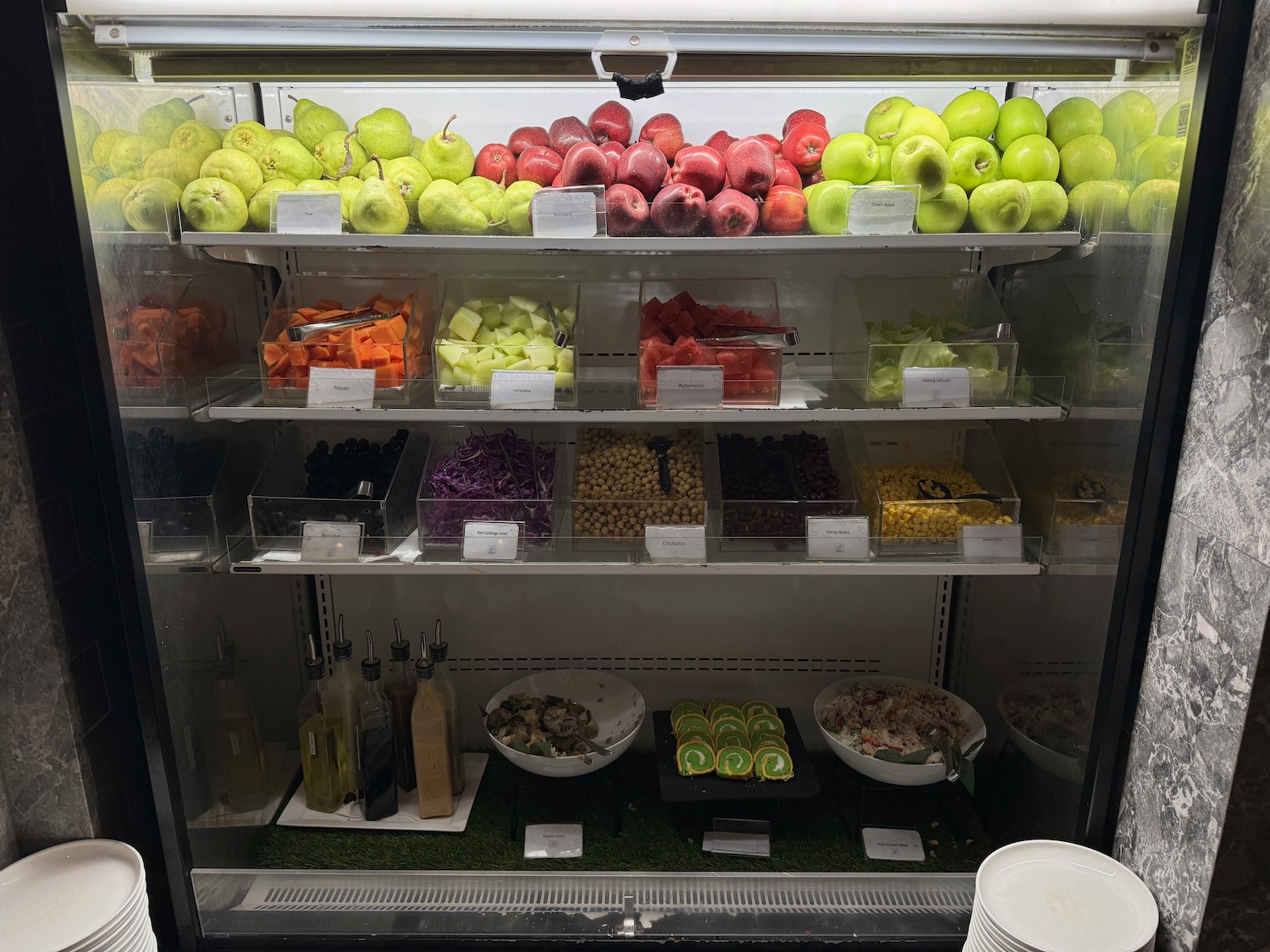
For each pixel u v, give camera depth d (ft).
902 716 6.25
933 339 5.30
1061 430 5.41
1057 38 4.37
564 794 6.38
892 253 6.19
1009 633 6.18
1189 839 4.61
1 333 4.13
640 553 5.59
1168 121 4.46
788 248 4.79
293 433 6.25
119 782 5.02
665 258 6.19
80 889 4.56
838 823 6.16
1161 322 4.52
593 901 5.46
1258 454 4.03
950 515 5.49
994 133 5.14
